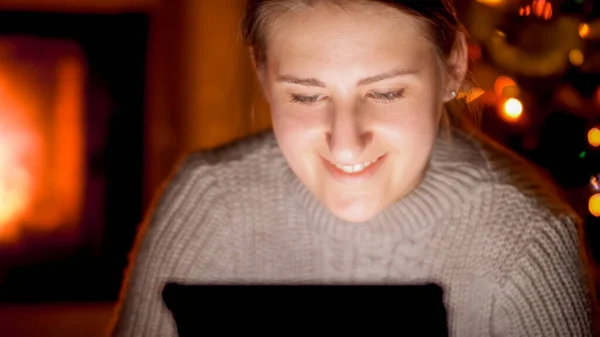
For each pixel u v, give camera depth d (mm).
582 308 1127
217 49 2930
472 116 1376
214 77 2945
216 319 1104
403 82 945
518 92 2209
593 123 2285
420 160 1010
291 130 993
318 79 935
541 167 2355
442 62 1015
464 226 1181
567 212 1168
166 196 1262
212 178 1244
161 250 1229
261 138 1279
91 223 3084
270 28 971
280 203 1237
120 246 3092
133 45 3023
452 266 1199
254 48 1066
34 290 3041
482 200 1170
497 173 1188
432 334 1099
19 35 2982
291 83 958
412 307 1107
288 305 1108
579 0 2162
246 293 1122
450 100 1228
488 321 1201
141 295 1226
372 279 1233
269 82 1013
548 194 1206
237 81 1456
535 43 2162
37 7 2963
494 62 2197
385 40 918
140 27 3014
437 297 1120
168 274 1224
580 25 2152
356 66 921
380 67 925
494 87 2211
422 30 951
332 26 914
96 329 2973
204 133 2975
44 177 3043
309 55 930
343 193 1012
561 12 2162
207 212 1240
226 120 2971
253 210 1243
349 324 1095
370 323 1095
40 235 3055
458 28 1067
